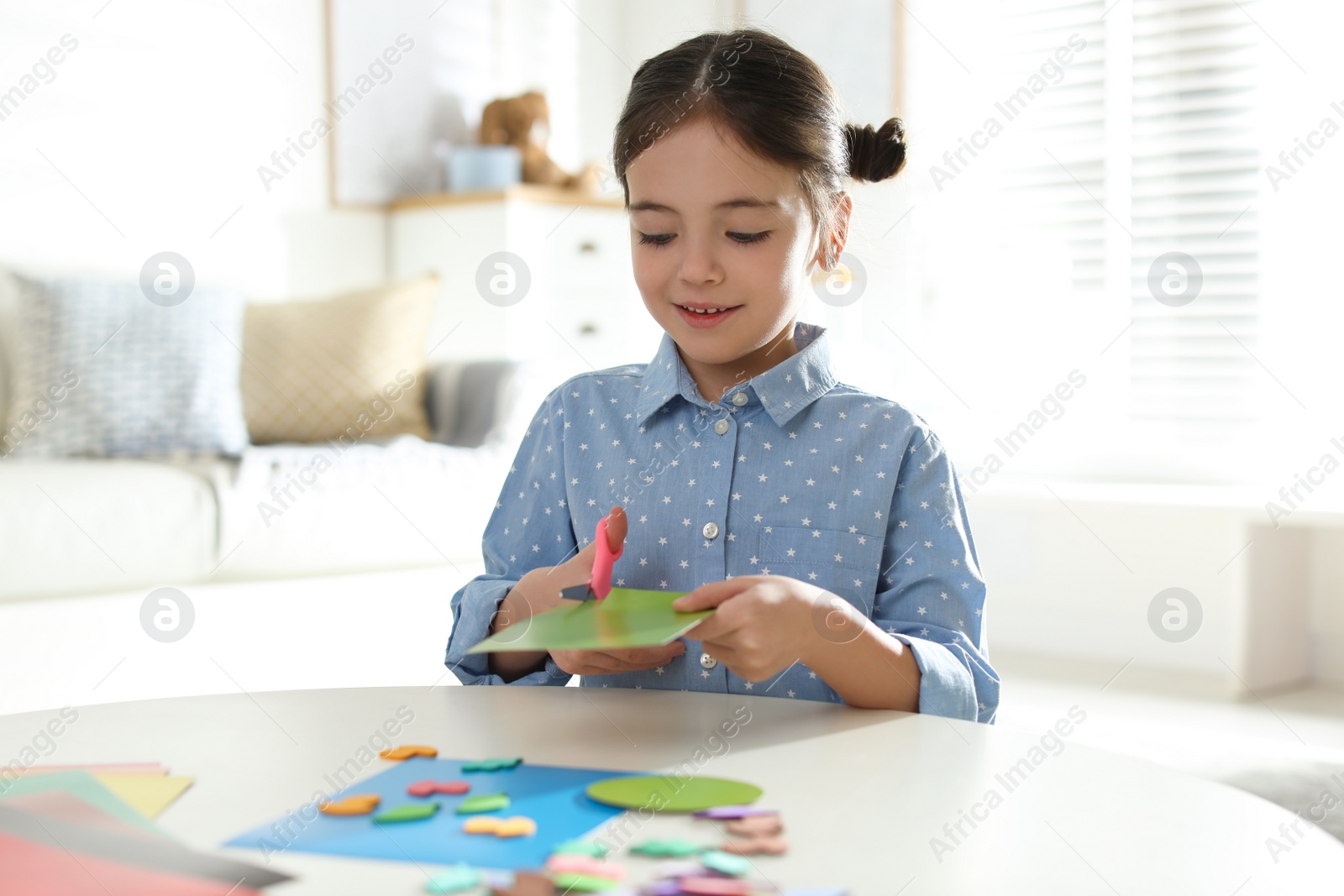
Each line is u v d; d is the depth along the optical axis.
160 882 0.41
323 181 3.02
